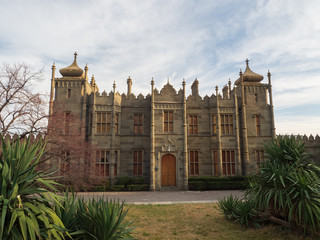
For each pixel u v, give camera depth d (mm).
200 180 27125
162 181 26750
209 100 30500
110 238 6184
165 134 27500
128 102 29328
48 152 17656
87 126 28125
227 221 11445
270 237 9023
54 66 28484
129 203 16719
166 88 28688
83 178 21484
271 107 31047
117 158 27562
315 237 8398
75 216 6797
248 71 33219
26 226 5285
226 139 29375
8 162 5699
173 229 10461
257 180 10305
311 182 8617
